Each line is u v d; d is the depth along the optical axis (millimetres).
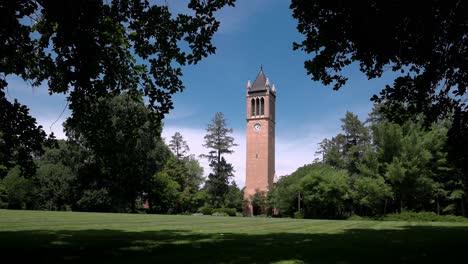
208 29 12383
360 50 12031
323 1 11078
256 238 15047
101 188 53250
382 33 11070
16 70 12797
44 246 11672
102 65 13195
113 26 12016
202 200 78750
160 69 13539
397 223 29781
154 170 53469
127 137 15375
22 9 10219
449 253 10891
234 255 10172
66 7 10352
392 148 48656
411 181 45531
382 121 50688
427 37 10961
